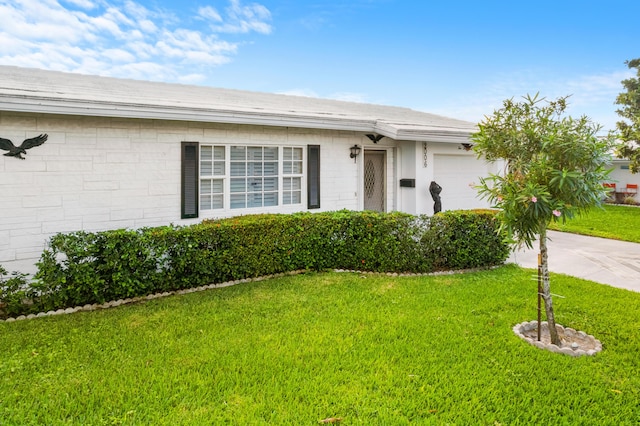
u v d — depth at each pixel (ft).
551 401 10.22
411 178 33.47
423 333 14.11
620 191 70.08
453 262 23.39
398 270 22.85
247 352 12.62
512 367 11.84
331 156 29.89
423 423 9.22
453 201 36.60
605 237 35.24
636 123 67.87
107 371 11.39
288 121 25.53
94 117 20.84
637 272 23.39
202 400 10.02
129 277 17.84
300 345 13.09
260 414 9.50
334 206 30.17
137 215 22.35
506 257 24.59
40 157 19.53
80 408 9.61
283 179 27.91
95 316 16.06
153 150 22.70
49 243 18.51
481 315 15.94
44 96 17.92
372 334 13.99
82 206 20.74
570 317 15.92
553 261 26.05
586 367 11.92
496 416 9.57
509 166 14.55
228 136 25.30
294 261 22.30
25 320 15.71
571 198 12.94
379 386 10.71
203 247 19.77
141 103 20.42
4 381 10.79
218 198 25.41
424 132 30.58
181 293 19.30
